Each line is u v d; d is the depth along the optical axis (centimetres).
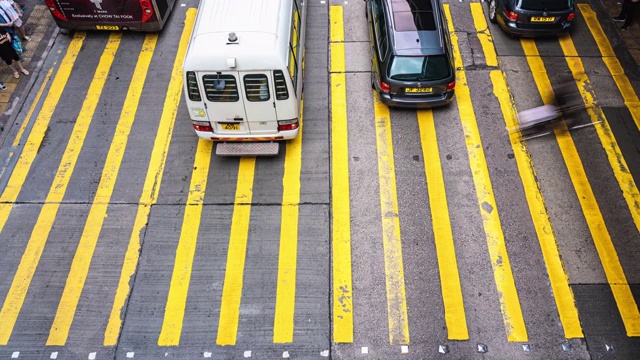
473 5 1320
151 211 958
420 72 1029
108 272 884
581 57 1198
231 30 891
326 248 903
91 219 948
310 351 795
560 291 845
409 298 844
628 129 1062
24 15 1316
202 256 898
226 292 856
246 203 965
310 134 1063
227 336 811
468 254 891
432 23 1062
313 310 834
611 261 877
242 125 959
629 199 955
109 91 1149
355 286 859
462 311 829
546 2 1159
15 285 871
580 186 975
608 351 786
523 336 802
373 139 1055
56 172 1016
